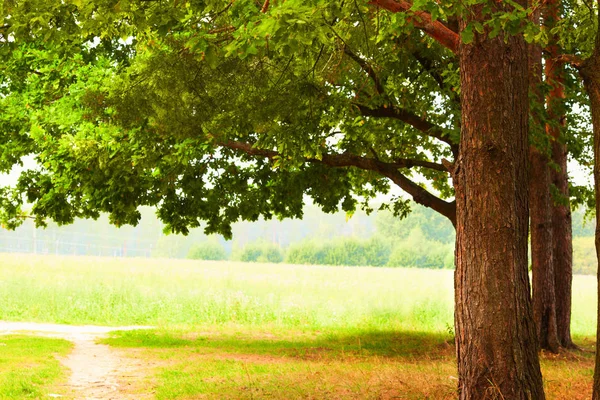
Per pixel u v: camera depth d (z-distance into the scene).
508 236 7.29
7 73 19.58
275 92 13.82
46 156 19.16
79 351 17.80
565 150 18.66
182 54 12.55
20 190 21.33
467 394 7.36
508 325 7.23
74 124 19.20
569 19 14.89
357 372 12.09
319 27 7.06
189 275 53.53
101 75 17.56
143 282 45.25
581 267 106.31
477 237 7.35
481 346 7.27
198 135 16.72
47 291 36.41
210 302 32.91
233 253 149.12
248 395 10.15
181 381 11.89
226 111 13.73
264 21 6.45
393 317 31.03
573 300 40.69
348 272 68.81
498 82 7.38
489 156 7.33
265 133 16.84
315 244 135.50
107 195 19.17
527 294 7.39
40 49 19.25
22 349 16.69
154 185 19.56
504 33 7.34
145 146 17.86
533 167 17.44
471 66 7.48
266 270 68.31
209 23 9.47
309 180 20.17
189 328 27.94
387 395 9.63
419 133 20.02
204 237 176.00
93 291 36.56
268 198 21.05
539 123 16.20
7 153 20.33
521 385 7.19
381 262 132.12
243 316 31.19
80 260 72.25
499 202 7.30
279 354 18.05
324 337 24.14
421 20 7.68
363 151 19.28
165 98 13.35
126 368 14.41
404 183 18.03
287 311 31.64
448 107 16.80
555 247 18.42
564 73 18.08
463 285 7.46
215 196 20.47
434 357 16.86
